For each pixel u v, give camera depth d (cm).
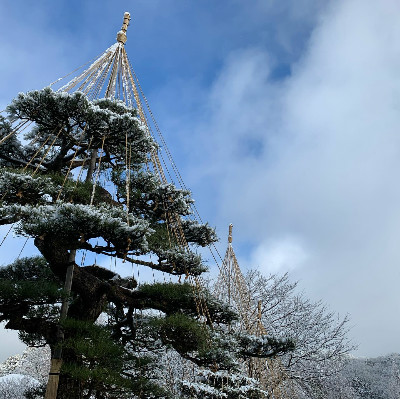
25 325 608
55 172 756
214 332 752
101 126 678
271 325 1542
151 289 727
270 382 1188
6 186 591
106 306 824
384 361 2252
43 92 644
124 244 580
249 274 1667
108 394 599
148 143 734
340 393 1681
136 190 770
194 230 849
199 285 769
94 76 895
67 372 541
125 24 1050
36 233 555
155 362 812
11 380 1591
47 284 617
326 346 1560
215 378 755
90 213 542
